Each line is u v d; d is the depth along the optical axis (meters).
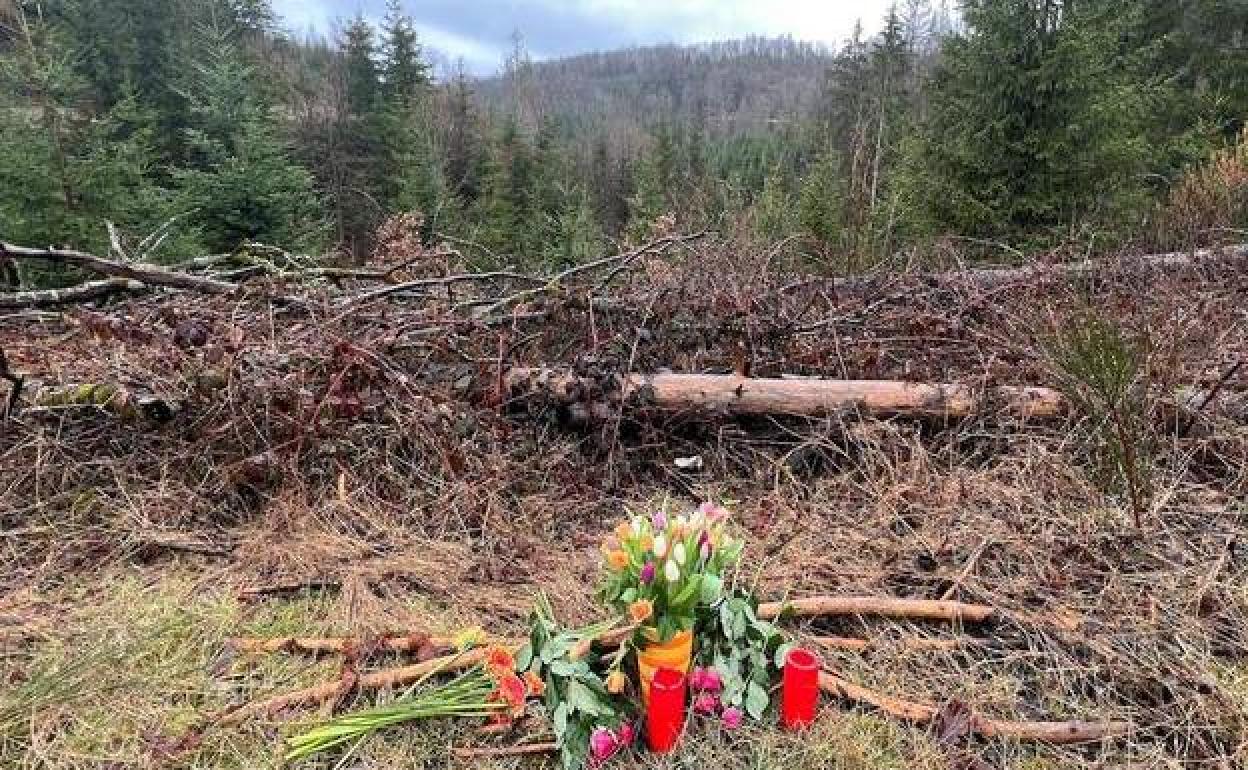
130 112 9.43
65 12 15.98
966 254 6.23
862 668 1.89
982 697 1.80
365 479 2.62
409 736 1.66
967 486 2.60
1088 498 2.50
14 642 1.92
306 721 1.68
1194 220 5.88
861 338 3.37
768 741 1.66
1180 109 9.84
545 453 2.82
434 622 2.02
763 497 2.67
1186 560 2.25
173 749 1.61
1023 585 2.16
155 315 2.99
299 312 3.18
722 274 3.81
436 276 4.13
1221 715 1.72
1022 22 6.96
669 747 1.62
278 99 16.86
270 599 2.12
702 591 1.60
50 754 1.59
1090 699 1.81
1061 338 2.88
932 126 7.84
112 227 4.01
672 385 2.86
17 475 2.52
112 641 1.91
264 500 2.54
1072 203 7.07
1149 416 2.72
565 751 1.57
